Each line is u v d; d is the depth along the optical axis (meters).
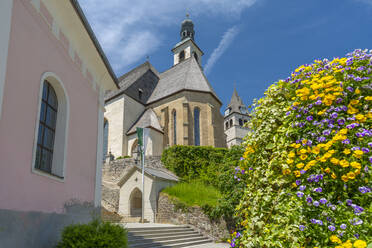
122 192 21.05
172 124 34.72
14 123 5.00
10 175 4.76
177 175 25.03
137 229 12.20
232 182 14.90
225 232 14.63
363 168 3.03
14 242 4.68
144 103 39.00
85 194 7.87
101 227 5.94
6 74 4.89
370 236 2.81
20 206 4.95
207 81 39.84
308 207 3.26
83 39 8.09
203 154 26.66
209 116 34.38
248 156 4.53
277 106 4.30
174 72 43.62
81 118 8.10
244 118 70.62
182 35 59.19
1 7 4.79
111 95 38.53
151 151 30.55
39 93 5.90
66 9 6.94
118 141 33.81
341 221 2.99
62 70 7.12
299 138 3.78
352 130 3.31
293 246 3.18
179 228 14.66
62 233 5.75
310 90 3.84
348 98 3.59
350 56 3.89
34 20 5.96
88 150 8.39
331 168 3.21
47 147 6.68
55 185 6.30
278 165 3.83
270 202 3.77
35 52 5.90
